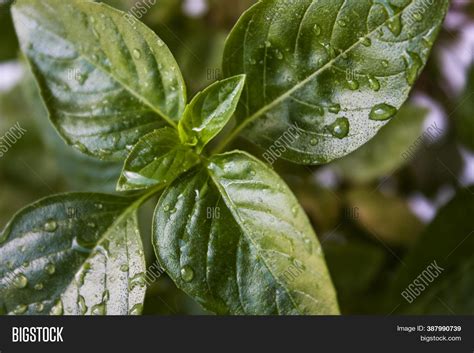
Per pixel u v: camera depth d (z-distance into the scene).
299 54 0.25
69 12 0.25
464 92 0.32
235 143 0.28
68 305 0.25
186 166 0.25
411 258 0.31
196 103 0.25
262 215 0.24
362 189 0.33
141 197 0.26
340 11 0.25
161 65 0.25
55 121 0.25
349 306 0.31
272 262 0.24
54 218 0.25
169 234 0.25
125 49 0.25
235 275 0.24
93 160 0.29
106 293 0.25
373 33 0.25
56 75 0.25
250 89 0.26
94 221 0.26
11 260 0.25
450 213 0.30
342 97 0.25
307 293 0.24
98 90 0.25
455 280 0.31
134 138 0.26
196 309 0.30
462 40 0.34
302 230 0.24
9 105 0.34
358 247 0.32
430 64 0.35
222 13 0.34
